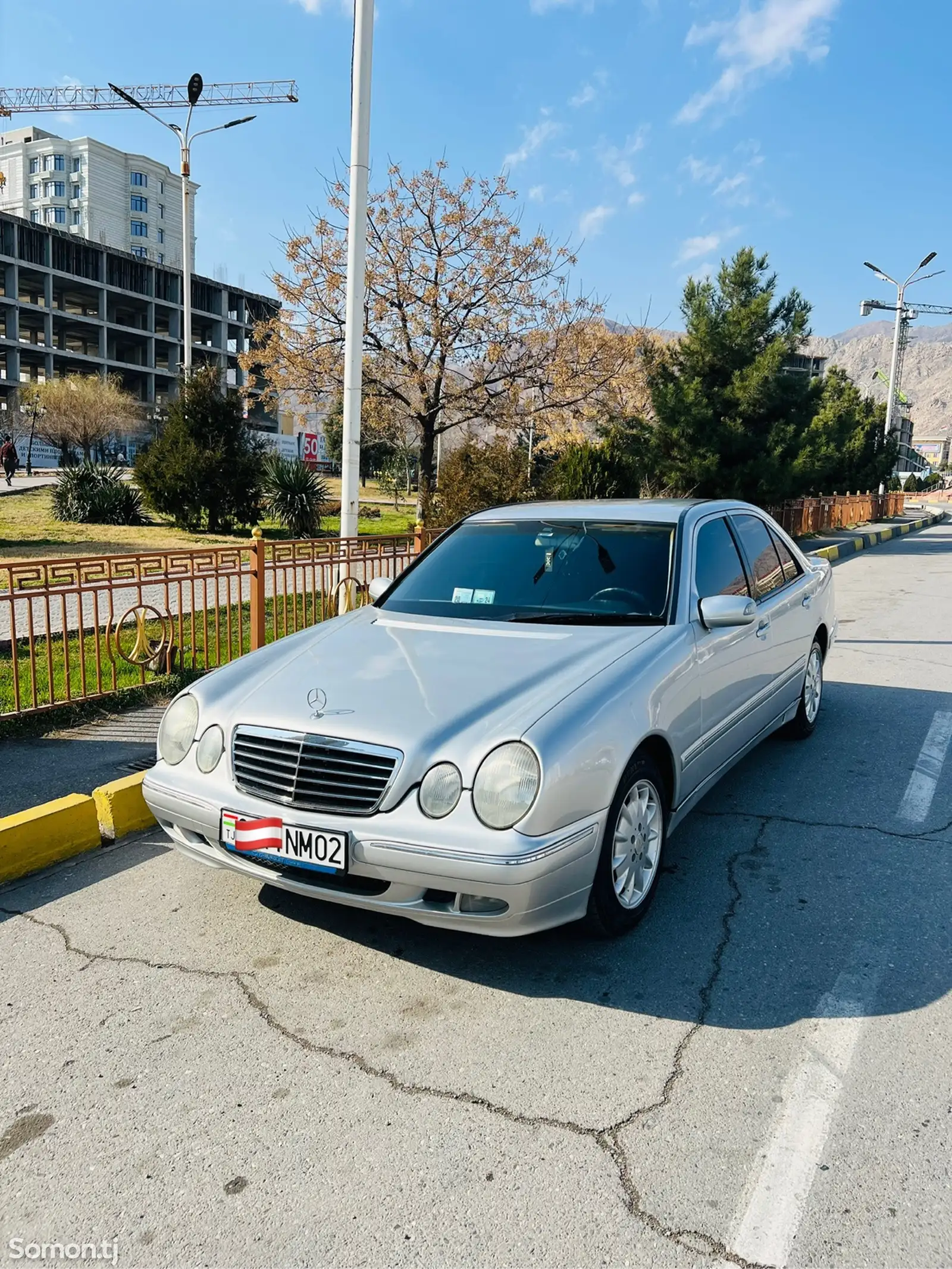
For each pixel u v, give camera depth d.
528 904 2.77
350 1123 2.39
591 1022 2.83
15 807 4.45
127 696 6.27
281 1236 2.03
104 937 3.40
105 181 97.81
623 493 14.29
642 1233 2.02
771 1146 2.28
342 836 2.87
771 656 4.73
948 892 3.65
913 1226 2.02
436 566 4.50
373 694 3.21
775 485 20.95
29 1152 2.31
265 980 3.09
